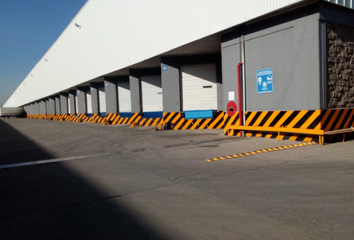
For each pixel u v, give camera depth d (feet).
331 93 28.96
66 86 107.24
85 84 95.09
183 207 13.09
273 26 31.48
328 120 28.35
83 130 59.11
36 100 179.22
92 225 11.46
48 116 154.30
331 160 20.99
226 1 35.60
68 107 124.36
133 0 56.54
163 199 14.25
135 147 31.37
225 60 37.70
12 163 24.50
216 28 37.27
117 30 64.08
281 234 10.17
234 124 37.01
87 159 25.52
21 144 37.83
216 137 36.40
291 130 29.17
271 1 29.91
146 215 12.31
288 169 18.95
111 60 68.13
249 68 34.58
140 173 19.58
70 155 27.71
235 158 23.26
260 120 33.58
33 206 13.74
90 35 79.87
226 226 10.98
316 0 27.22
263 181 16.57
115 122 76.13
